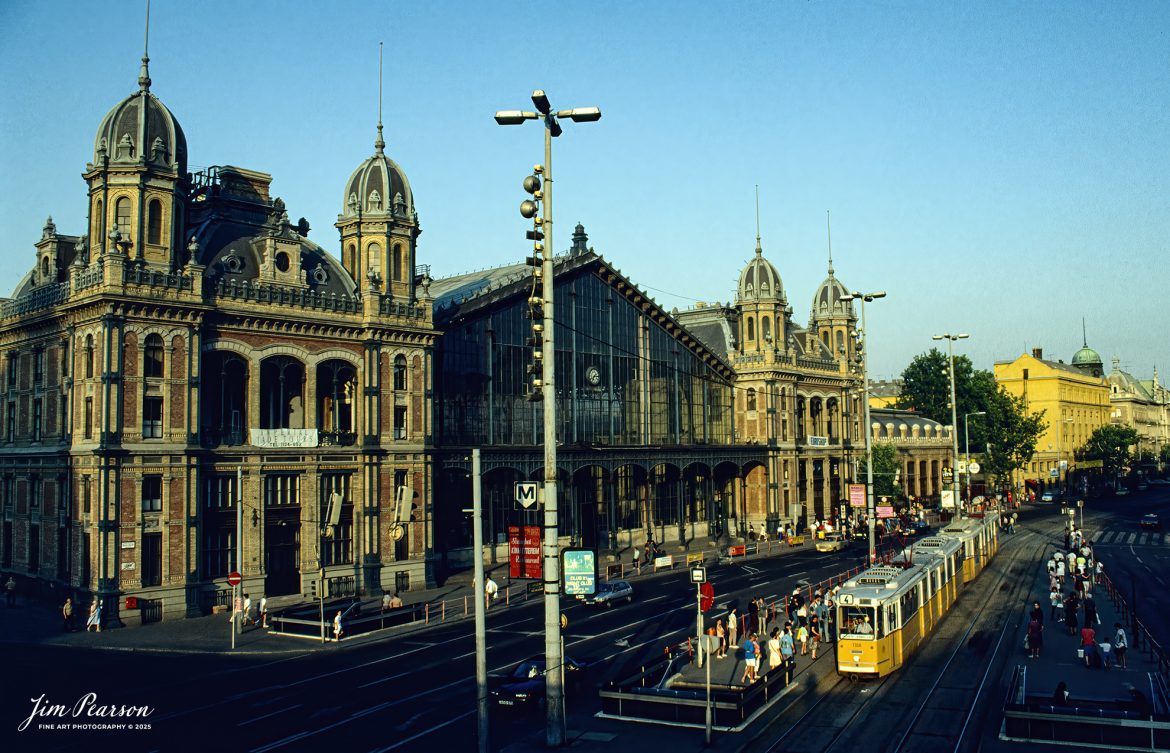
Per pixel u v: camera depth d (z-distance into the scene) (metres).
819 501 97.31
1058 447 159.12
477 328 66.69
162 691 32.31
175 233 48.34
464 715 28.97
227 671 35.66
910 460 116.88
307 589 51.81
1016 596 52.81
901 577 38.06
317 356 53.59
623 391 78.50
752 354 91.56
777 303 92.69
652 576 63.91
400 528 54.81
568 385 73.44
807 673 34.66
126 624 44.38
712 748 25.45
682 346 85.56
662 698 28.17
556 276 72.69
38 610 49.16
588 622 45.94
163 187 47.66
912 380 141.00
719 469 90.50
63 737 26.70
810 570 64.50
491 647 39.50
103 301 44.66
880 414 118.12
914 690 31.88
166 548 46.06
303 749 25.42
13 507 55.75
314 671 35.53
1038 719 26.03
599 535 76.62
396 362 57.34
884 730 27.12
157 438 46.16
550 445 25.27
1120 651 35.09
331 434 53.62
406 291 58.44
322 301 53.69
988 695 31.06
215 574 48.78
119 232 45.53
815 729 27.31
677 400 84.25
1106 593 54.00
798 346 97.69
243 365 50.78
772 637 34.53
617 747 25.48
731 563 70.88
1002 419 124.69
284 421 53.03
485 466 64.25
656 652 38.03
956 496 67.56
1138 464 185.38
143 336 45.94
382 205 57.75
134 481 45.25
